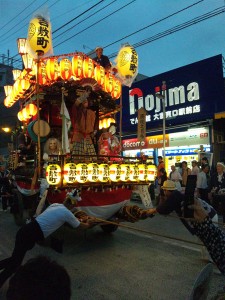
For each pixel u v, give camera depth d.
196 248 6.09
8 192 11.37
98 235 7.25
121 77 7.93
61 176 5.46
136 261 5.38
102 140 7.75
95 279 4.60
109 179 6.05
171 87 15.35
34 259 1.27
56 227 4.08
